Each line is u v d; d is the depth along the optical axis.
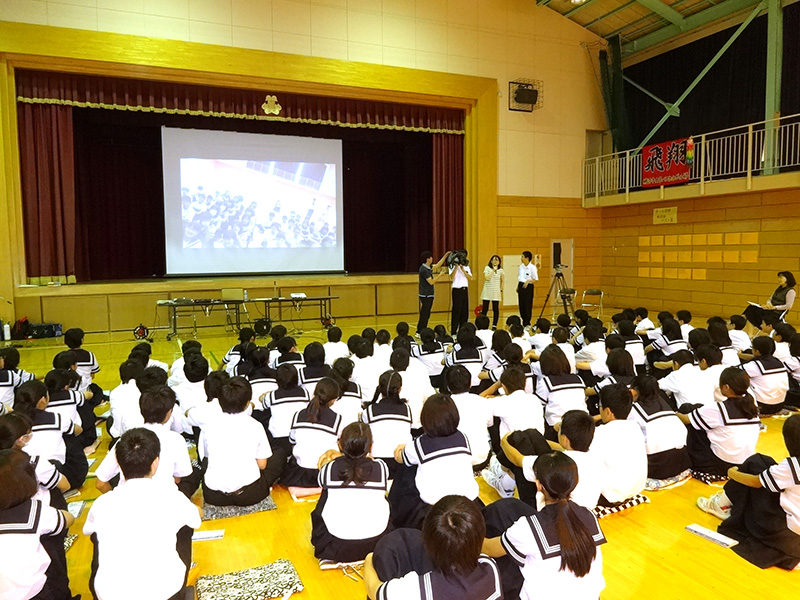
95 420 4.53
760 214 10.85
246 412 3.30
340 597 2.44
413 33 11.80
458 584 1.50
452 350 5.53
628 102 14.11
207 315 10.10
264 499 3.37
